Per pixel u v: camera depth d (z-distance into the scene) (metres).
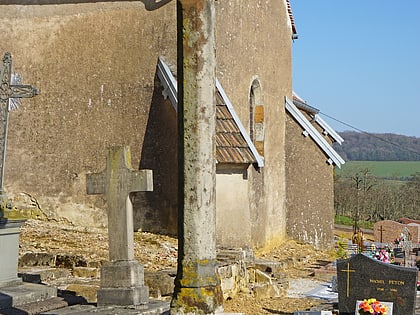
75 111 15.81
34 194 15.92
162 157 15.01
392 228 24.41
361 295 11.53
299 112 21.16
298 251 19.55
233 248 14.27
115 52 15.59
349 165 76.56
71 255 11.91
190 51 5.30
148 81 15.30
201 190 5.24
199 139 5.24
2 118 10.05
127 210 9.04
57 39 16.00
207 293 5.20
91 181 9.23
